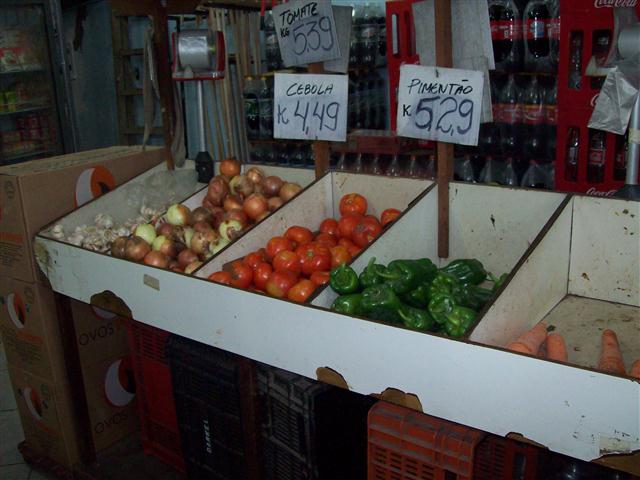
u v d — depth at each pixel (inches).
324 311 52.5
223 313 60.9
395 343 48.4
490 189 69.5
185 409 79.8
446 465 53.5
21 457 101.9
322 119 75.6
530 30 114.3
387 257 66.5
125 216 91.4
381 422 56.3
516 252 70.0
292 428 67.9
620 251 62.9
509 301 52.4
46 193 85.1
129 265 69.1
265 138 163.2
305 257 67.8
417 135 65.9
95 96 227.1
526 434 43.3
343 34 76.2
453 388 46.1
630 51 58.1
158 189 94.5
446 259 74.0
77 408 91.4
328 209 85.1
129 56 213.9
